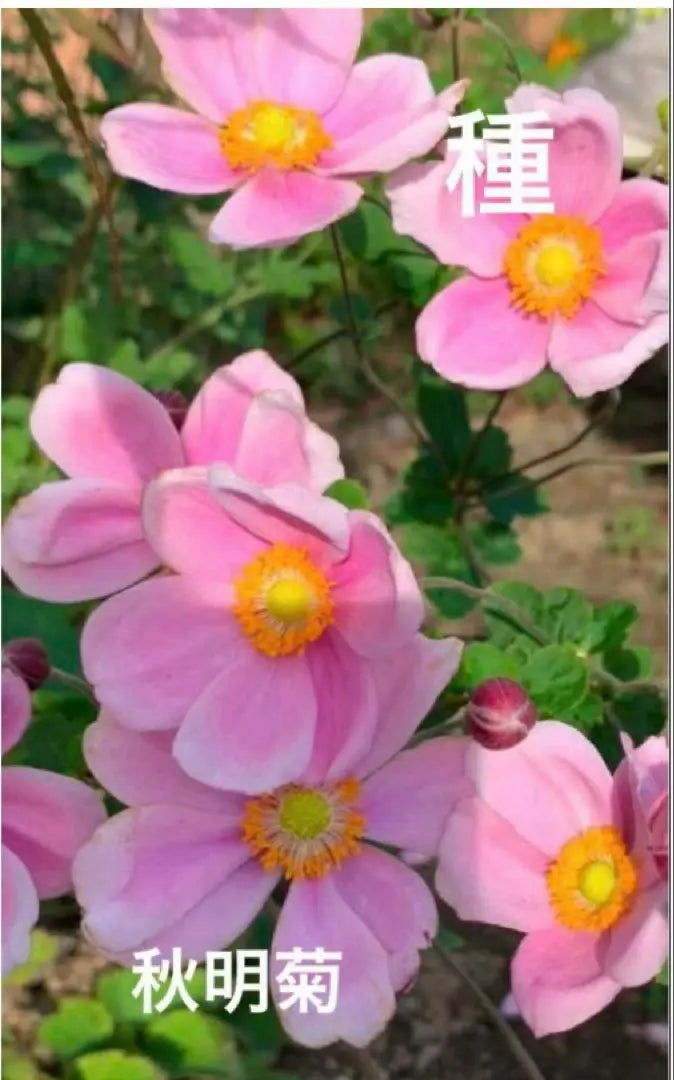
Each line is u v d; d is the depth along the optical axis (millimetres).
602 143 390
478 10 452
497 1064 494
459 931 510
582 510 645
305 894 382
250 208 382
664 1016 498
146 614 376
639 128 514
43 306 521
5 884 382
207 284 507
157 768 383
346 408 606
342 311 478
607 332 392
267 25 394
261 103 389
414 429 460
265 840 383
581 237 393
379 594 369
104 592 382
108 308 478
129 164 385
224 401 385
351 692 376
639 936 383
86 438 383
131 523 383
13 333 513
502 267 396
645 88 520
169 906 378
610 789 390
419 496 463
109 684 374
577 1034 496
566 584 614
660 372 646
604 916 388
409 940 382
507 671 412
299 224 379
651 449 657
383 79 396
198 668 376
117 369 472
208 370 530
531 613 442
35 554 379
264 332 546
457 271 459
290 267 507
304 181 386
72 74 518
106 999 412
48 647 428
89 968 463
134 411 383
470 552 457
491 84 503
